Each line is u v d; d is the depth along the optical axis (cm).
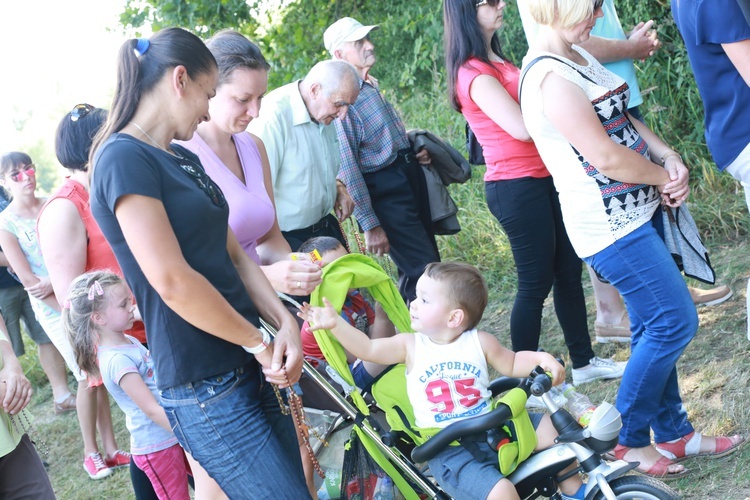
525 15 403
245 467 262
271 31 1052
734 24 325
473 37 407
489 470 292
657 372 336
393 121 476
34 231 532
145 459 370
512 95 412
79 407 514
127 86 249
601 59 416
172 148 267
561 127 316
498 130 409
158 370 258
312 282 307
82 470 538
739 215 566
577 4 307
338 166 429
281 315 282
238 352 263
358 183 466
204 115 261
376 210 478
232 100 322
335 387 336
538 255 414
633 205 325
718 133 353
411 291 487
